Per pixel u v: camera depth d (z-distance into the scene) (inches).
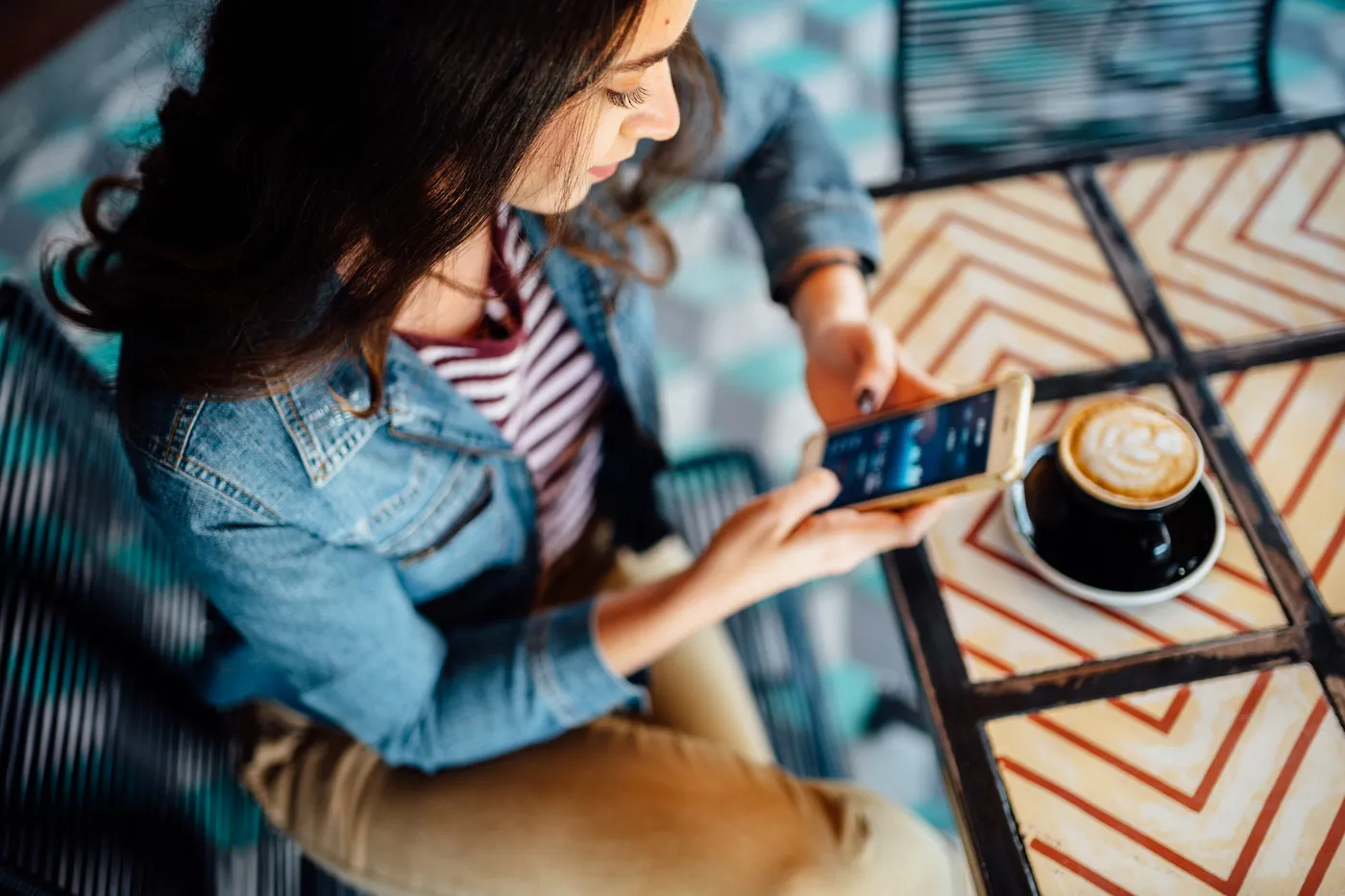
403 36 18.6
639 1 18.7
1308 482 30.9
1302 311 34.5
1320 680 27.8
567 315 35.8
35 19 95.9
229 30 21.3
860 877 34.9
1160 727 27.7
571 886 35.6
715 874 34.9
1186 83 51.3
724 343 77.3
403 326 29.4
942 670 29.4
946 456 30.4
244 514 27.9
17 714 29.8
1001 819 27.0
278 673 37.3
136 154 28.5
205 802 38.5
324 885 42.4
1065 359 34.7
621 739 38.5
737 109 39.7
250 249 23.2
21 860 28.4
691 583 32.3
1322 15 82.7
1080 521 30.0
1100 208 38.3
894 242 38.9
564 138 22.4
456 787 37.6
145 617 37.7
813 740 47.4
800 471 34.8
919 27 49.4
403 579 34.8
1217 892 25.4
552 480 38.3
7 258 83.3
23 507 32.3
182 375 24.8
